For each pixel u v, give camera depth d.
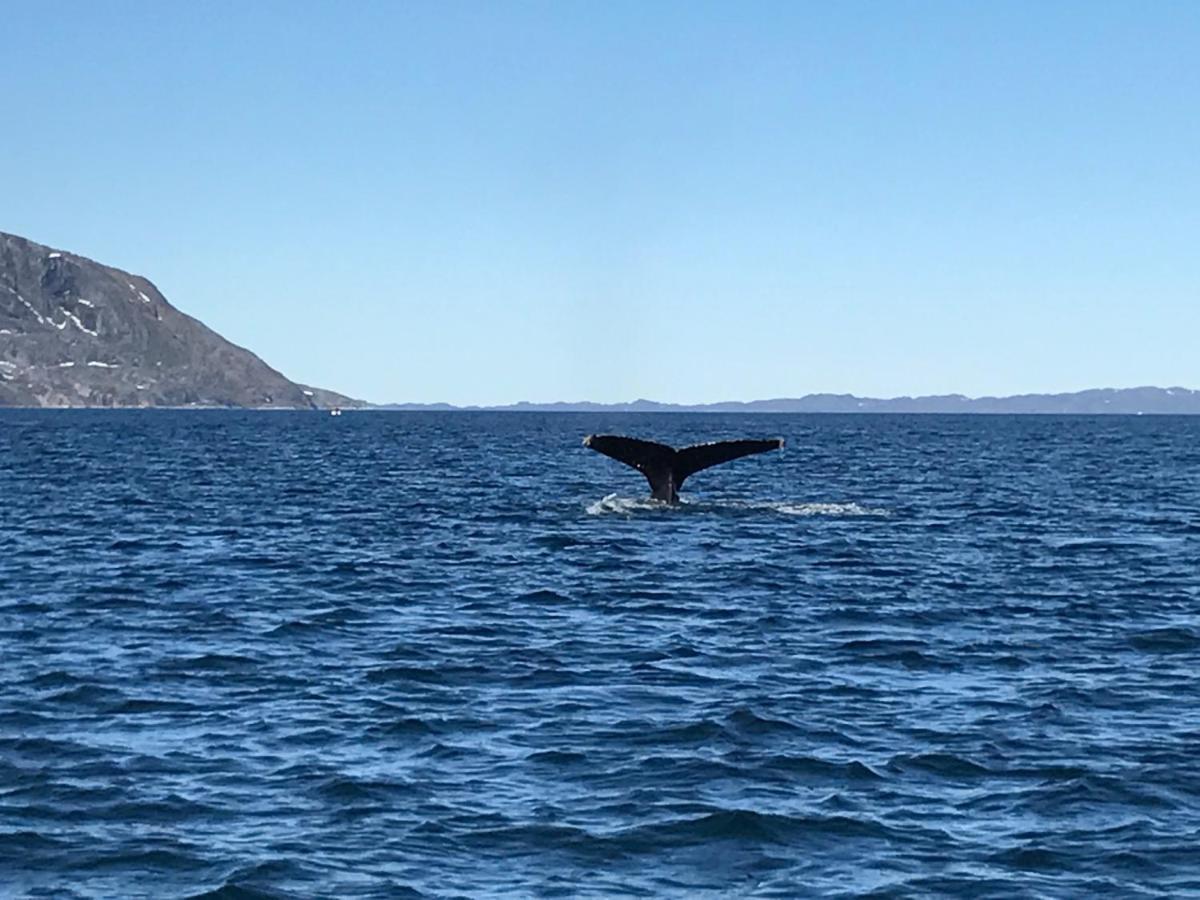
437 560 35.78
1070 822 15.78
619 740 18.77
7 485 62.03
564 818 15.82
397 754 18.11
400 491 60.31
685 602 29.42
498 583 31.92
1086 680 22.42
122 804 16.17
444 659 23.62
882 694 21.39
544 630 26.31
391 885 13.96
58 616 27.55
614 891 13.89
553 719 19.78
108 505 51.97
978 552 38.38
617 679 22.25
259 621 27.08
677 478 48.03
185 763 17.69
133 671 22.64
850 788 16.92
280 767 17.53
